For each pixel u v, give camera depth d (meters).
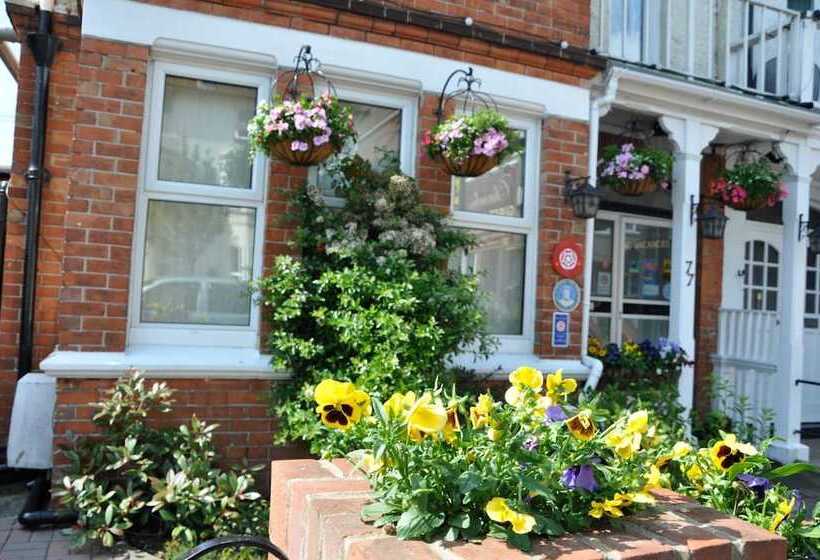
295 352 4.18
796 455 6.40
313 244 4.38
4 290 4.68
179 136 4.44
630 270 7.14
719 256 7.18
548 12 5.33
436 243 4.59
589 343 5.79
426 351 4.02
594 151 5.46
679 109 5.95
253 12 4.45
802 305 6.59
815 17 6.43
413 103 4.95
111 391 3.99
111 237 4.12
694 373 6.98
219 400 4.32
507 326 5.30
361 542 1.76
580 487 1.99
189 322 4.42
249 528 3.82
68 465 4.00
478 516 1.87
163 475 4.05
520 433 2.05
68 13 4.68
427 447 2.01
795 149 6.60
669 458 2.69
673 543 1.79
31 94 4.70
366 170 4.55
